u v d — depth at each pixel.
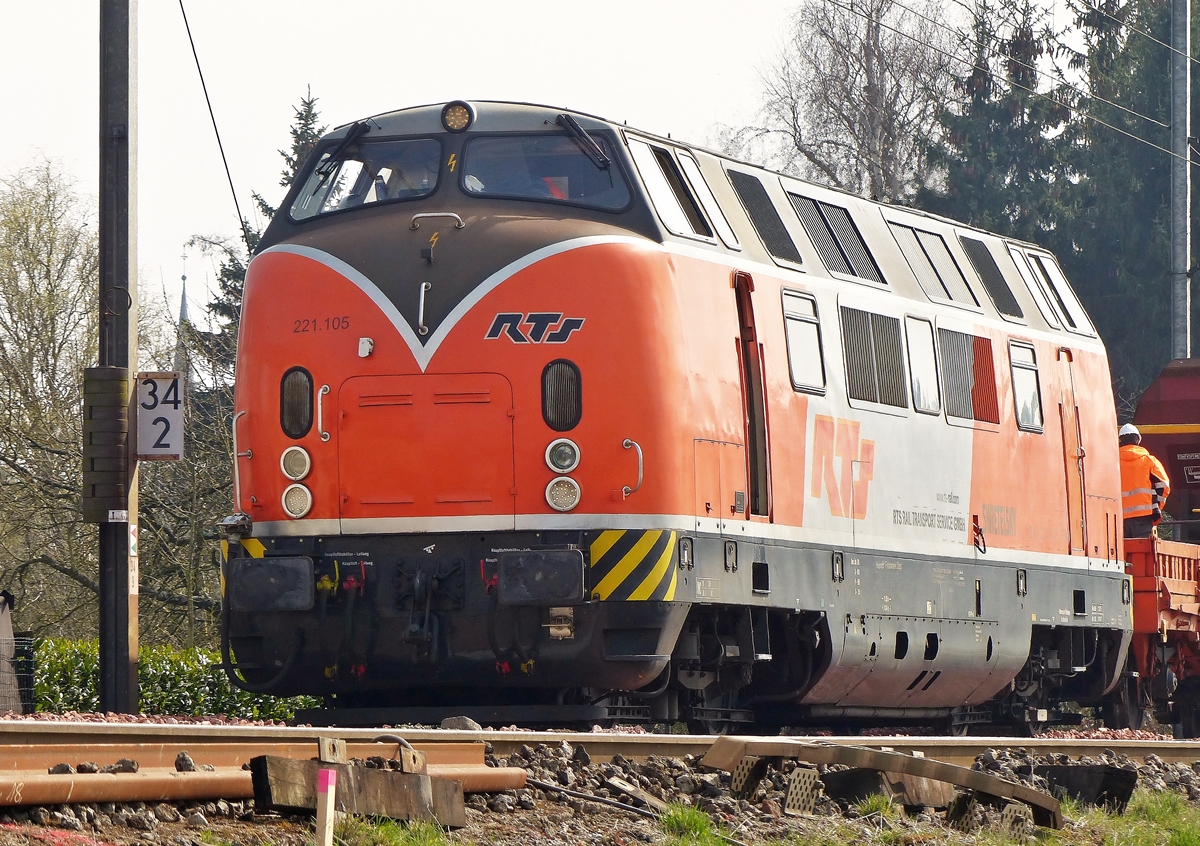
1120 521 47.56
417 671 30.42
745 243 33.75
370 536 30.20
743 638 32.56
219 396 77.94
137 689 33.81
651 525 29.66
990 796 24.09
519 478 29.72
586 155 31.55
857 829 22.55
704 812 22.28
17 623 72.12
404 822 18.75
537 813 21.17
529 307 29.92
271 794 17.41
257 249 32.34
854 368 36.28
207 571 75.94
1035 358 43.91
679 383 30.36
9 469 73.62
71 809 16.81
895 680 37.47
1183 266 71.44
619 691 31.14
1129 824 26.53
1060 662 44.88
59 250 77.69
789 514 33.50
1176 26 72.25
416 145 32.06
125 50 34.03
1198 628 53.41
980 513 40.53
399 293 30.20
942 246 42.12
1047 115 104.94
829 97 105.88
